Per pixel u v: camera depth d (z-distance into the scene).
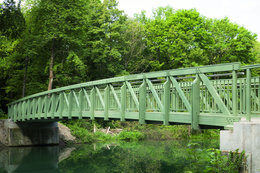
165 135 26.17
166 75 8.26
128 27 31.83
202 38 33.34
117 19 31.20
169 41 33.41
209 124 6.88
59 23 26.06
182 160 14.73
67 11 26.12
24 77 28.22
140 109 9.03
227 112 6.51
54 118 16.34
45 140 21.72
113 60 31.55
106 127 27.48
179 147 20.06
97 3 31.66
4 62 25.33
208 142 23.03
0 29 17.56
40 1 26.55
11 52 26.34
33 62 28.83
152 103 9.06
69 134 22.88
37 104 19.34
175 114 7.90
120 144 22.08
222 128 7.00
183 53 30.89
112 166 13.55
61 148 20.03
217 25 33.78
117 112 10.38
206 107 7.29
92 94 12.09
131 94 9.65
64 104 15.48
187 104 7.50
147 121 9.26
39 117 17.72
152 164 13.80
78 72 28.45
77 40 26.59
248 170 5.77
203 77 7.11
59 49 28.52
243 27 32.25
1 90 29.88
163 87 8.47
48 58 28.84
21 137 21.11
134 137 25.03
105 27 29.97
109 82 10.86
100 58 29.27
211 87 6.91
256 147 5.84
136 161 14.75
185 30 33.59
